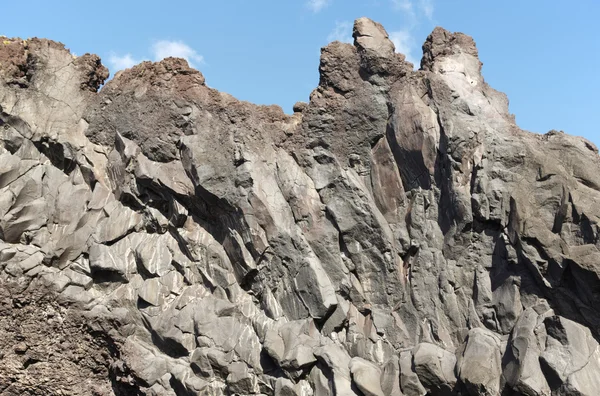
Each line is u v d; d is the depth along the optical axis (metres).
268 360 19.75
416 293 19.45
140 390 20.73
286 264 20.47
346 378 18.70
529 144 19.12
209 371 19.95
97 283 21.86
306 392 19.12
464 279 19.08
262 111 22.19
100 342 21.69
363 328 19.84
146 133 22.16
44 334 21.70
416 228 19.94
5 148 22.91
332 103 21.53
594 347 16.94
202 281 21.19
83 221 22.22
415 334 19.19
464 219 19.06
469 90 20.56
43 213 22.38
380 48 21.30
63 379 21.67
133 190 22.03
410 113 20.38
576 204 17.73
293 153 21.67
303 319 19.89
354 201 20.58
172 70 22.64
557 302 17.66
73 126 23.05
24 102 22.95
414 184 20.36
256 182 20.88
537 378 16.78
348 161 21.23
